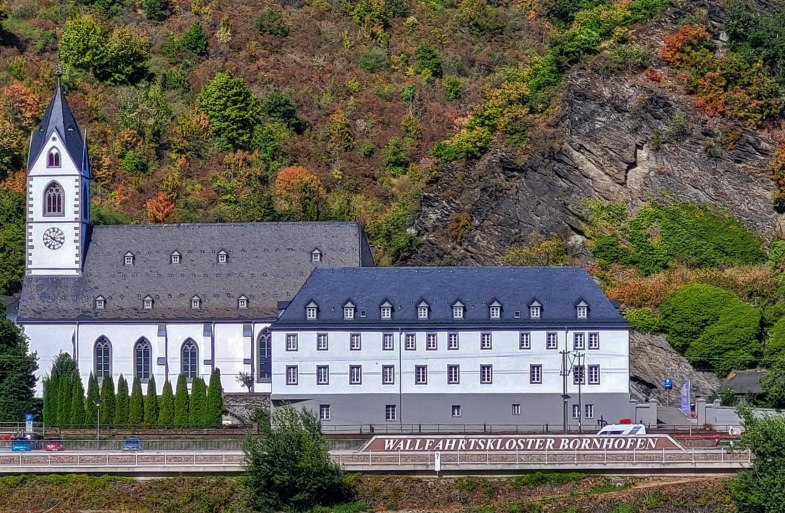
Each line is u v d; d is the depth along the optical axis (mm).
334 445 169750
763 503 154625
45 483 162875
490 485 160875
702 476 161375
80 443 174625
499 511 156500
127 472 163625
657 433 176875
